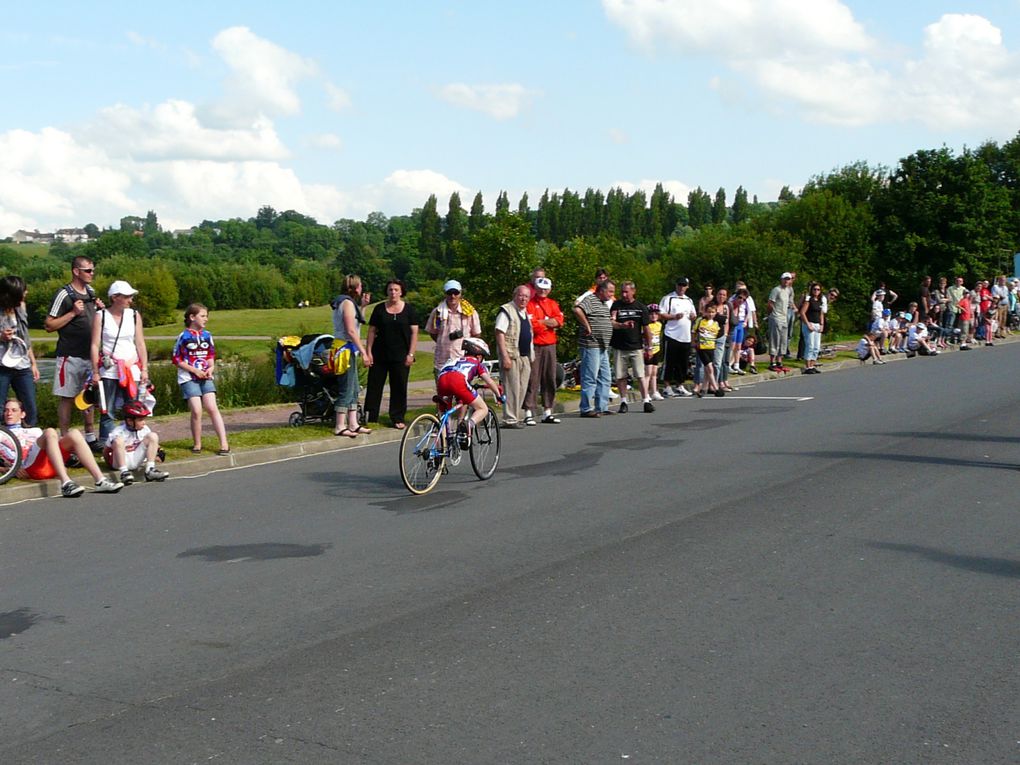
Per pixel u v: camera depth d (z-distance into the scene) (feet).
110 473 35.68
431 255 460.96
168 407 59.67
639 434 45.85
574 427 48.91
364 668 17.63
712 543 25.81
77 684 17.19
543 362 50.34
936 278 203.21
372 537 27.17
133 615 20.84
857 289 201.98
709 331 61.72
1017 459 37.47
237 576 23.58
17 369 37.14
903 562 23.91
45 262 447.42
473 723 15.28
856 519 28.32
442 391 34.19
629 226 508.12
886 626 19.43
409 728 15.14
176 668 17.84
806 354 77.82
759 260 182.80
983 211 202.08
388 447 43.93
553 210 498.28
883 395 60.03
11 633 19.88
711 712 15.57
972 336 106.42
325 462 40.01
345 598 21.75
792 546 25.43
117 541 27.17
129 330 36.91
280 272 464.65
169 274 364.79
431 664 17.75
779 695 16.20
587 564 24.03
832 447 40.83
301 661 18.04
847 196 220.84
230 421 50.67
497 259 113.91
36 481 34.01
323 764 14.01
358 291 46.01
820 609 20.48
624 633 19.19
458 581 22.85
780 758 14.05
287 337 48.37
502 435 46.55
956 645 18.37
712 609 20.56
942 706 15.72
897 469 35.81
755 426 47.70
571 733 14.88
